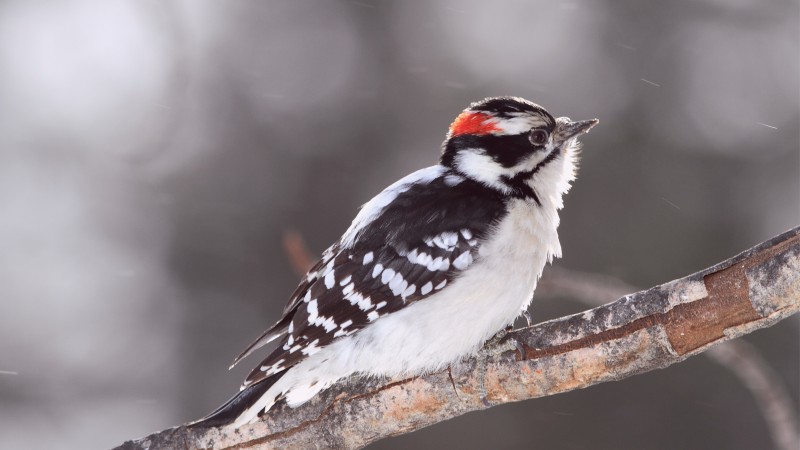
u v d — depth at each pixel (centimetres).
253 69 1658
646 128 1455
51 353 1555
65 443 1461
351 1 1664
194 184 1608
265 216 1574
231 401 617
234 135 1627
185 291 1554
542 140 714
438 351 624
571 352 570
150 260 1588
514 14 1595
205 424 609
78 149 1653
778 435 678
